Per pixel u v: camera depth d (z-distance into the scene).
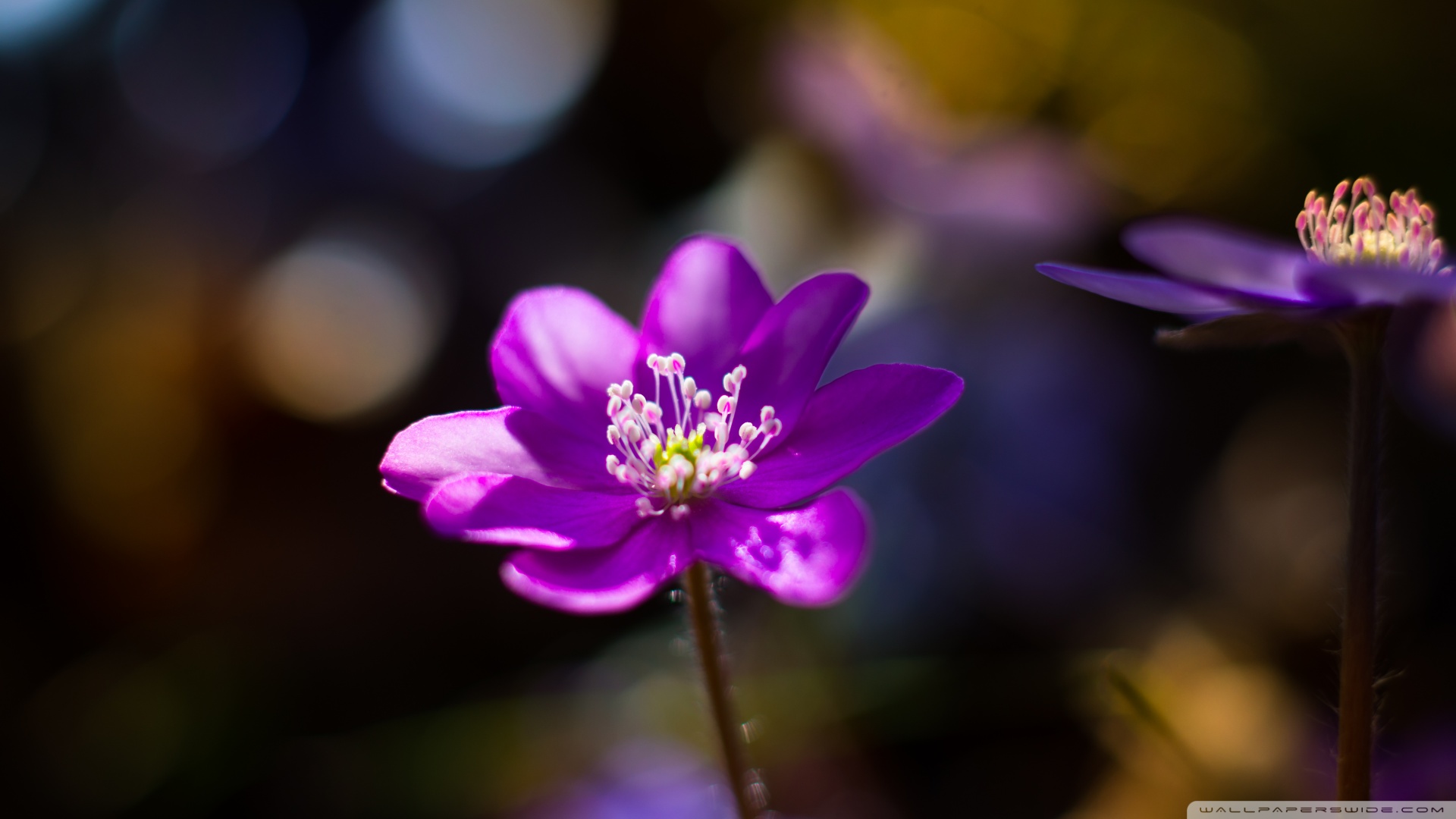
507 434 0.18
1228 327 0.17
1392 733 0.21
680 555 0.17
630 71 0.29
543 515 0.17
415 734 0.23
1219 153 0.26
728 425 0.18
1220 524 0.23
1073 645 0.22
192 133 0.31
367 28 0.31
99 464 0.27
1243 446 0.24
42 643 0.26
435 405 0.27
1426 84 0.25
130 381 0.28
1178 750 0.20
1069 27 0.26
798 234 0.25
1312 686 0.22
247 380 0.28
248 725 0.23
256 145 0.30
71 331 0.29
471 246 0.28
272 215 0.30
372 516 0.26
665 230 0.27
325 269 0.28
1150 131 0.27
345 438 0.27
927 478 0.23
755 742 0.22
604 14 0.30
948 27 0.27
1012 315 0.23
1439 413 0.23
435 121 0.30
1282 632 0.22
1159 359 0.25
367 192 0.30
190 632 0.25
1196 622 0.22
